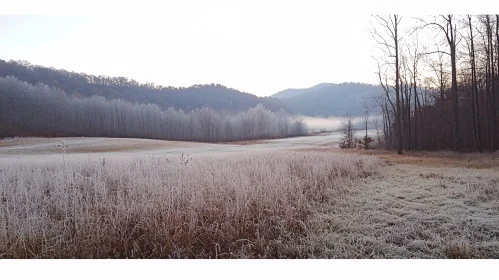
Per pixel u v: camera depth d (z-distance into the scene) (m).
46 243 3.34
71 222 3.79
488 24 13.55
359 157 11.79
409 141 19.88
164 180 5.49
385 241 3.75
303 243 3.64
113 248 3.45
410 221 4.36
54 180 5.48
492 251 3.48
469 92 16.77
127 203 4.11
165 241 3.49
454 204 5.12
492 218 4.39
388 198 5.66
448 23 14.69
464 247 3.44
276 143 40.56
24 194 4.64
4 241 3.43
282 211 4.42
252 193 4.69
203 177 5.85
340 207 5.06
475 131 14.30
